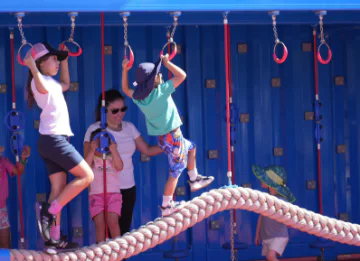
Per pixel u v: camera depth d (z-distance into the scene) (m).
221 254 15.45
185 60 15.55
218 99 15.70
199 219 11.12
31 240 14.93
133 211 15.30
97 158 13.53
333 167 16.19
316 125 15.02
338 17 14.02
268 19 13.84
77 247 11.08
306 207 16.05
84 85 15.20
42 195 15.03
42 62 11.05
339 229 11.96
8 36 14.91
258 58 15.86
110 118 13.88
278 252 13.93
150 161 15.45
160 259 15.23
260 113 15.86
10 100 14.98
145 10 10.66
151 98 10.66
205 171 15.59
